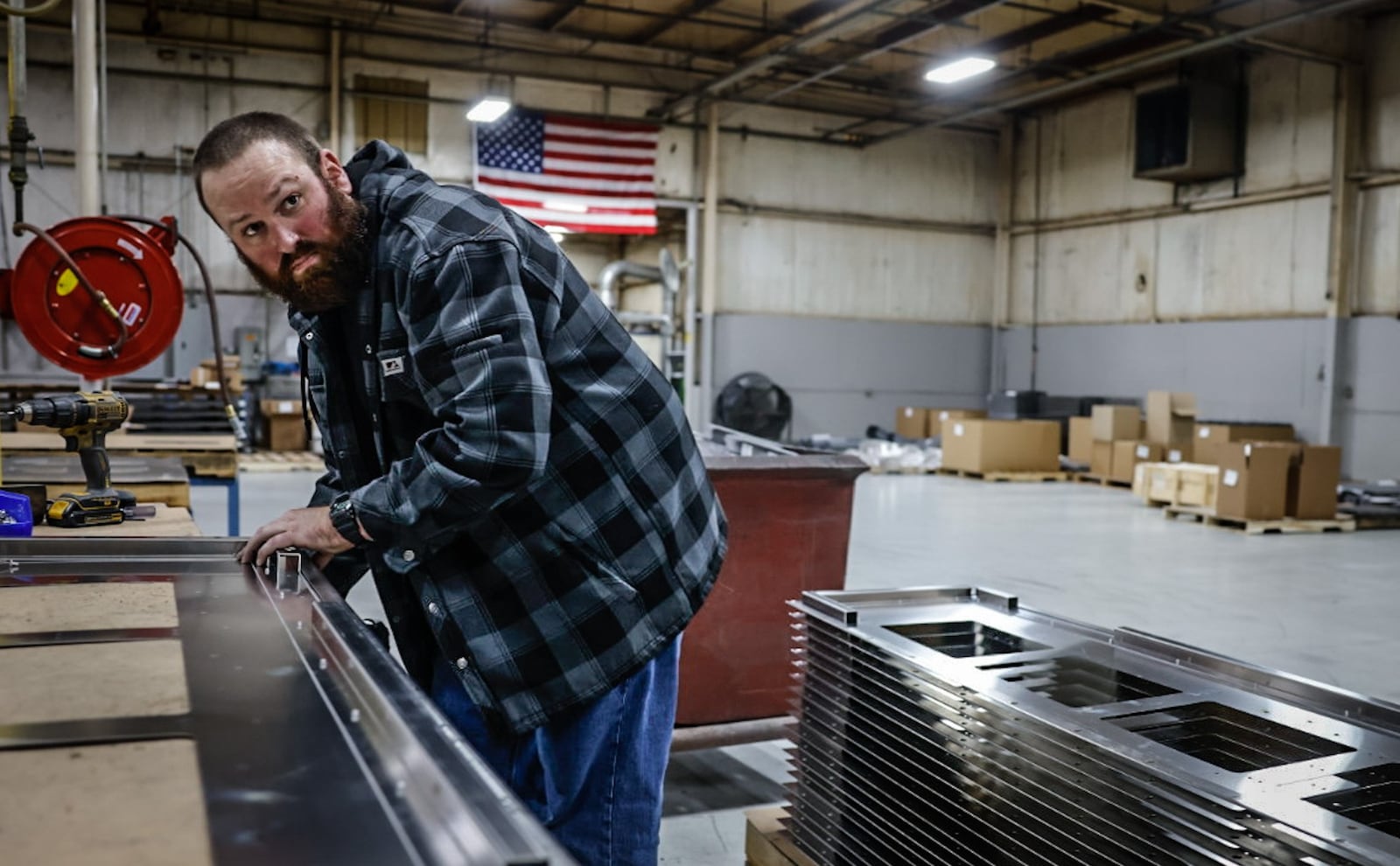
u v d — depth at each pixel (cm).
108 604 131
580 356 149
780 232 1427
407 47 1224
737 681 300
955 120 1337
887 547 705
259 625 122
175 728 88
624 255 1773
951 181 1527
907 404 1517
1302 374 1144
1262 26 970
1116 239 1381
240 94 1177
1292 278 1158
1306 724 157
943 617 222
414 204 140
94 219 256
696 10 1159
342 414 159
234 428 269
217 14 1151
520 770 161
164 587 141
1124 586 592
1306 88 1138
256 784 77
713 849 265
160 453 376
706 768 323
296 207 133
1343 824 120
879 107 1462
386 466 154
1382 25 1082
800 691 230
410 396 145
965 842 178
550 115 1256
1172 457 1052
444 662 164
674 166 1355
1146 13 1040
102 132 571
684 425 164
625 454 153
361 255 140
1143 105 1232
